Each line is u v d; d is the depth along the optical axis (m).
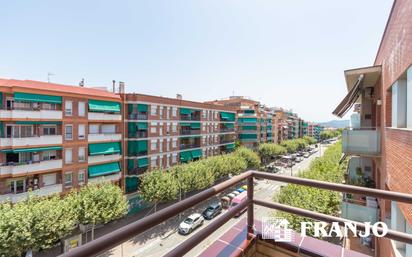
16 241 11.20
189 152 28.39
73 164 17.17
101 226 18.45
